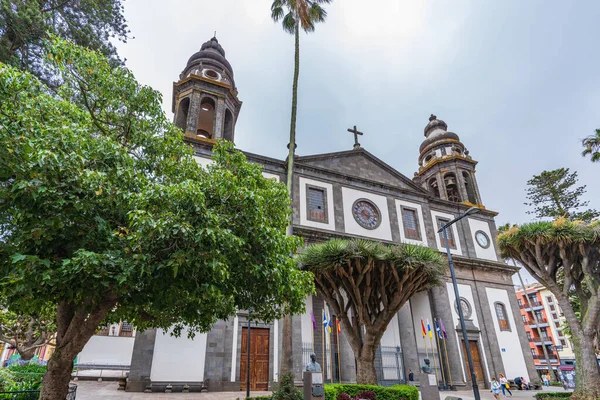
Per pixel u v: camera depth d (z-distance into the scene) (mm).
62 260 6395
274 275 8344
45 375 7281
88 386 19531
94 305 7109
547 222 16125
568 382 24156
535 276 16359
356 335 15031
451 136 33969
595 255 15328
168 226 6309
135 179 7965
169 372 17188
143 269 6262
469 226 29391
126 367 24500
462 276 26812
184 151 10188
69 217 6590
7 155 6133
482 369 24125
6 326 21391
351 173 26812
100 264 6172
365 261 14836
